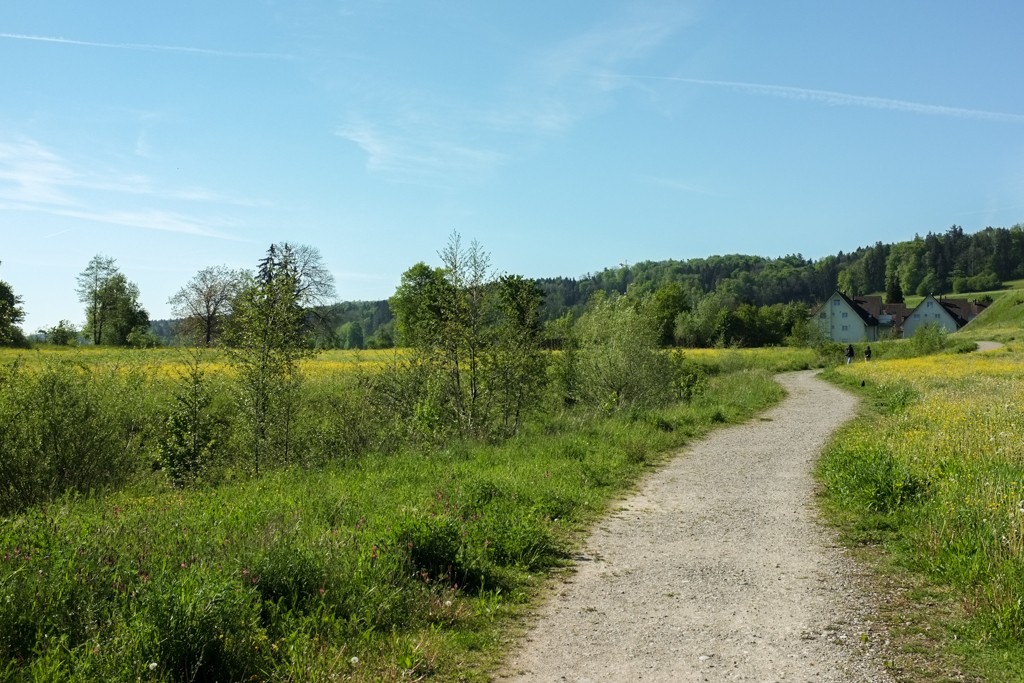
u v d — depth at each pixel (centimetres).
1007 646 518
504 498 987
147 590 524
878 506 967
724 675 497
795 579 715
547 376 1953
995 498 795
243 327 1561
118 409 1412
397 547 686
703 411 2217
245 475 1428
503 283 1792
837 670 500
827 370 4500
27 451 1191
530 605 649
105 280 8238
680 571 750
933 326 6056
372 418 1689
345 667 491
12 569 549
